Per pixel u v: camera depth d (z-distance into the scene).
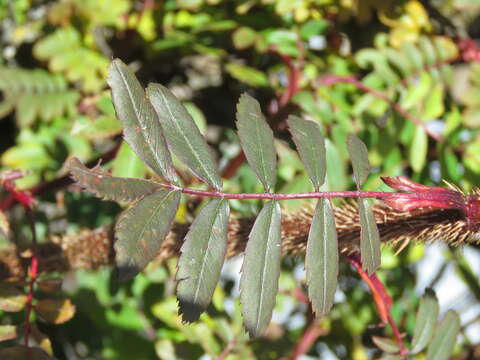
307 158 0.17
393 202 0.17
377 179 0.26
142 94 0.15
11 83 0.27
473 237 0.17
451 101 0.28
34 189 0.26
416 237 0.18
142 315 0.27
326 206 0.16
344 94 0.27
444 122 0.28
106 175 0.15
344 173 0.24
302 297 0.28
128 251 0.15
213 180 0.16
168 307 0.26
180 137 0.16
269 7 0.28
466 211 0.17
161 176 0.15
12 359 0.18
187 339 0.26
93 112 0.28
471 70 0.27
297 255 0.20
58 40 0.28
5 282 0.20
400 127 0.26
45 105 0.27
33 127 0.28
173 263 0.25
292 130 0.17
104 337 0.28
